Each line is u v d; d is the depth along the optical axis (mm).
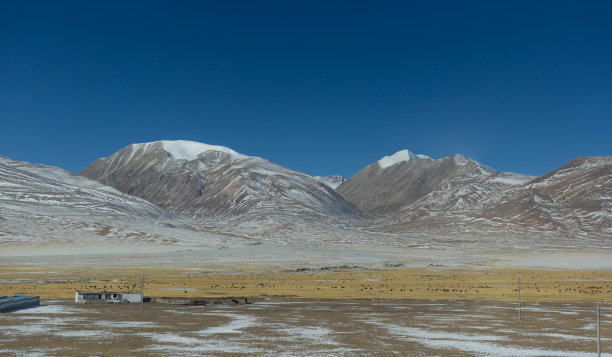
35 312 70062
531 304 83125
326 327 59250
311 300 88812
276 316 68188
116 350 45344
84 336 51906
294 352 45469
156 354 44062
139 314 69062
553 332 56625
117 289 103875
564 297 92188
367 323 62562
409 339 52031
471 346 48625
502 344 49688
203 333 54500
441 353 45500
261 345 48344
